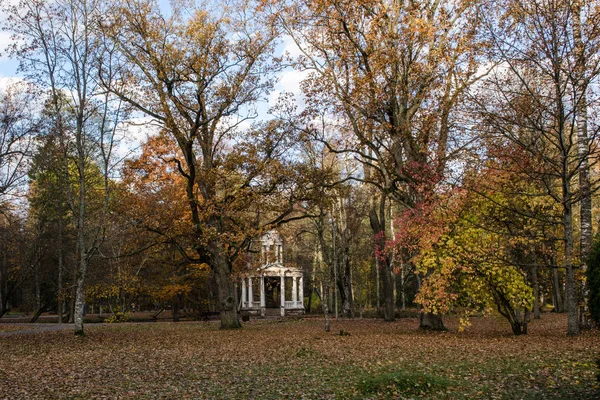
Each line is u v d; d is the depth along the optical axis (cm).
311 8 2222
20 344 1994
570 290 1681
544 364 1130
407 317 4078
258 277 4975
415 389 934
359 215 4159
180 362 1424
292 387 1037
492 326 2647
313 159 3066
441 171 1900
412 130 2297
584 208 1833
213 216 2822
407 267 4175
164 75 2528
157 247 3756
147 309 6056
